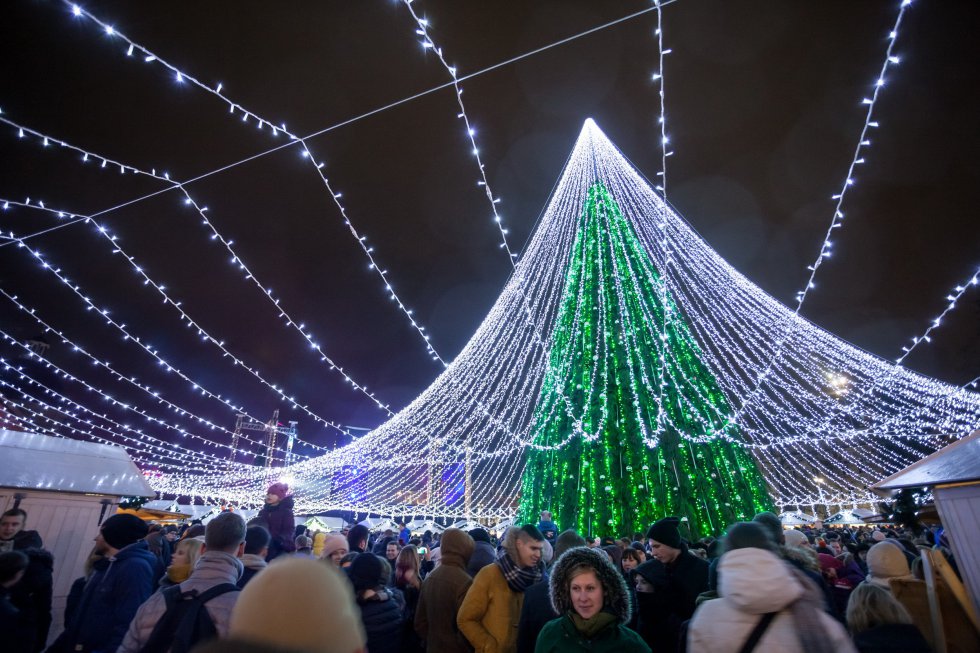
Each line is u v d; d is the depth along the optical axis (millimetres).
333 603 1326
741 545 2736
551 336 13719
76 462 7730
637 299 12344
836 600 4988
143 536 3994
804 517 17766
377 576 3867
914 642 2887
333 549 4824
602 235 13281
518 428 15211
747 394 15242
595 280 12852
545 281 14586
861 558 7840
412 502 21156
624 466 10492
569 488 10852
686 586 3924
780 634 1906
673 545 4105
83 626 3502
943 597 3906
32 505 7027
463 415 17281
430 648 3893
